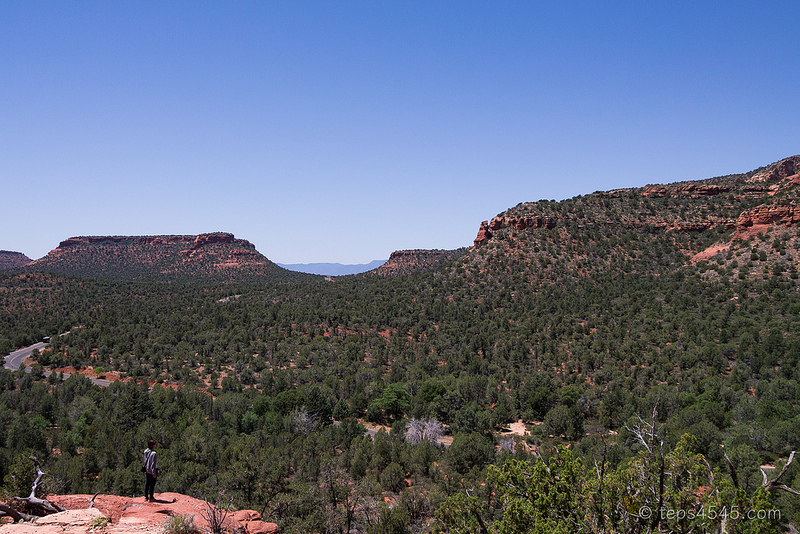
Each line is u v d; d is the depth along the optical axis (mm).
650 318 110812
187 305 195375
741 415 62531
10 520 13617
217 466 52562
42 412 80125
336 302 172750
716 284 120500
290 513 31047
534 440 70000
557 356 100125
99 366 116750
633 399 71938
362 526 34188
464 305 144500
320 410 80375
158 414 75938
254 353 125438
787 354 79938
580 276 144750
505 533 16234
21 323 156625
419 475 55312
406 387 92250
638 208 172375
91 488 45969
